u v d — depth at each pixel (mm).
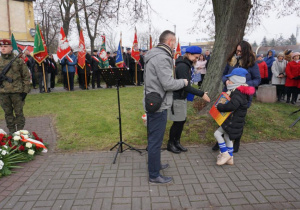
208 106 5324
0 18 16891
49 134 4809
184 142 4262
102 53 11078
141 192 2787
